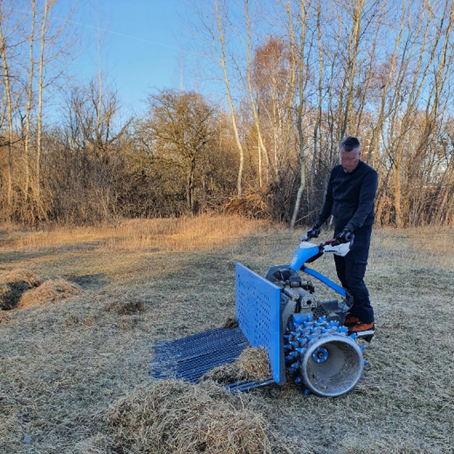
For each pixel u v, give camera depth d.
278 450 2.32
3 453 2.35
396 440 2.44
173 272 7.21
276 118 18.27
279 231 12.55
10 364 3.48
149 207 17.50
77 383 3.17
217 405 2.47
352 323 3.51
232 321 4.07
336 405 2.84
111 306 4.99
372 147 14.23
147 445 2.32
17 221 14.57
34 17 14.97
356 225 3.12
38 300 5.33
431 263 7.56
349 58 13.31
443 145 14.45
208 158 18.52
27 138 15.13
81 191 14.71
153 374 3.29
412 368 3.37
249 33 15.71
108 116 19.27
